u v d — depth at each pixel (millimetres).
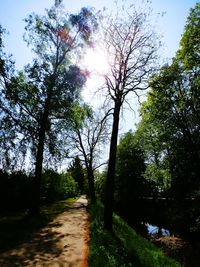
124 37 18719
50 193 48219
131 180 53562
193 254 19625
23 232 16703
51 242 14102
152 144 33500
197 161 27547
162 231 29875
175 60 25484
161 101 28219
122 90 18219
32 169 32750
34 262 10391
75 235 16297
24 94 24031
